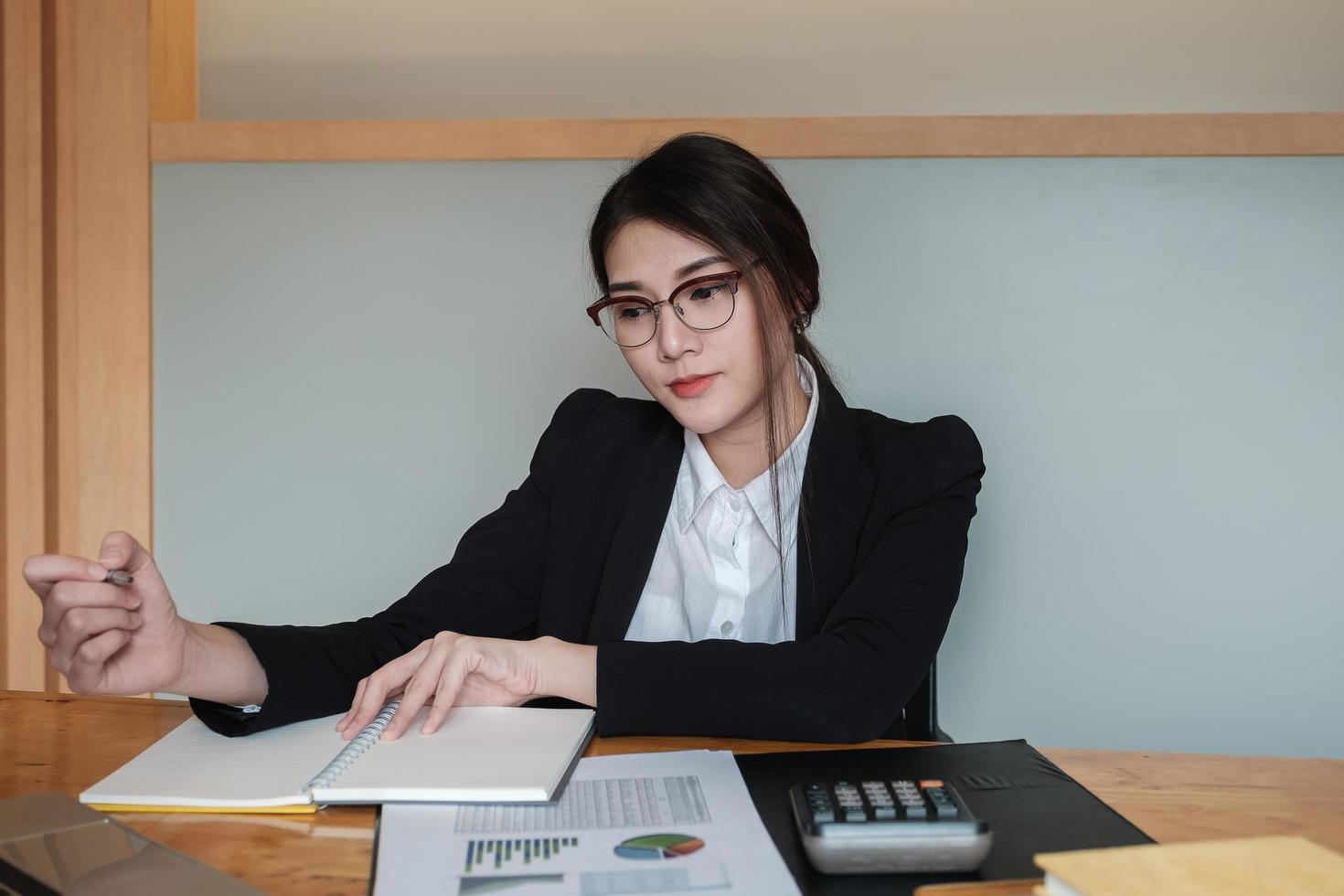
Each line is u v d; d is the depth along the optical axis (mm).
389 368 1806
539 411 1789
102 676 780
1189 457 1648
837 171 1694
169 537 1834
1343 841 616
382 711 852
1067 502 1673
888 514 1085
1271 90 3846
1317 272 1611
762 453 1133
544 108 3963
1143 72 3865
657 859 574
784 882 545
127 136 1812
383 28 3930
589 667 848
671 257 998
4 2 1794
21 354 1815
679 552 1179
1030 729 1674
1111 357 1655
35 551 1815
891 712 881
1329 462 1620
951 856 557
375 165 1792
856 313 1701
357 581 1819
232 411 1820
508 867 566
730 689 812
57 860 584
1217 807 673
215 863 594
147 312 1816
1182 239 1635
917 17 3875
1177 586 1651
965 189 1675
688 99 3953
